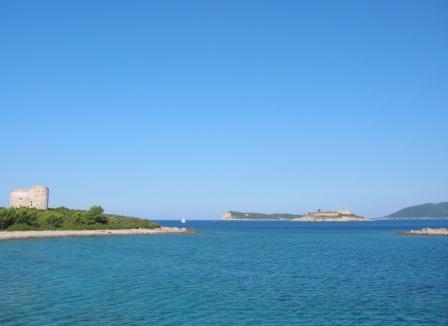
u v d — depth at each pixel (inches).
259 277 2341.3
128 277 2285.9
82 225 6604.3
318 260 3240.7
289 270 2647.6
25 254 3388.3
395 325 1385.3
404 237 6668.3
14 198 7504.9
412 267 2805.1
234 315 1487.5
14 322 1363.2
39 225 6058.1
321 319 1446.9
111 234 6407.5
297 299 1753.2
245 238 6417.3
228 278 2297.0
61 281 2114.9
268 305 1642.5
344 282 2182.6
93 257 3262.8
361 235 7391.7
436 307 1617.9
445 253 3855.8
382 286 2066.9
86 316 1444.4
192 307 1596.9
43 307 1558.8
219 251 4023.1
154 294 1822.1
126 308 1565.0
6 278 2190.0
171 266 2797.7
